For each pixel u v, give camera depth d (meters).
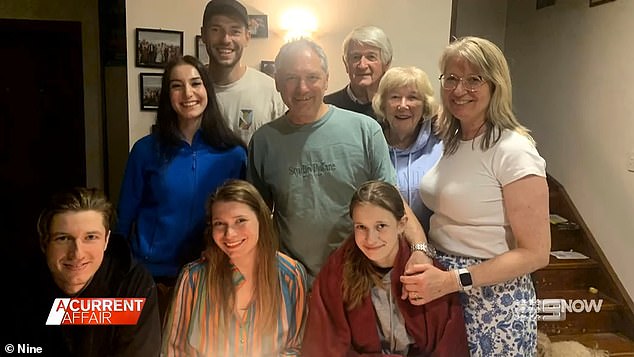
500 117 1.47
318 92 1.65
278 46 3.03
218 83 2.30
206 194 1.79
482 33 4.43
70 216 1.35
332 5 3.07
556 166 3.81
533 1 4.05
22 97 3.81
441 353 1.48
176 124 1.80
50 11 3.73
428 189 1.63
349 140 1.69
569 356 2.78
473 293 1.53
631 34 3.06
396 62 3.18
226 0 2.17
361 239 1.47
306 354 1.52
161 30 2.81
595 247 3.39
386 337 1.53
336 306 1.51
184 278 1.55
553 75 3.82
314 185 1.69
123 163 3.90
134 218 1.84
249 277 1.52
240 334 1.53
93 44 3.82
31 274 1.42
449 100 1.50
